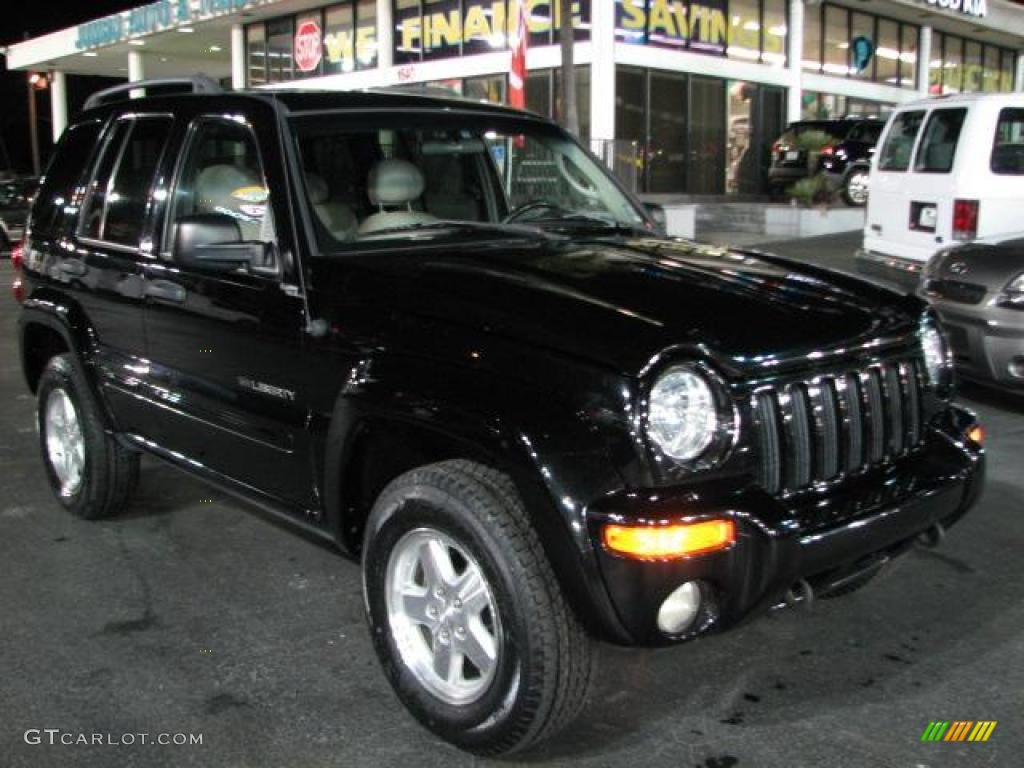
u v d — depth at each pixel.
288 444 3.67
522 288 3.17
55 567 4.52
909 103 9.81
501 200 4.54
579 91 18.55
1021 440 6.30
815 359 3.06
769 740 3.16
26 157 54.38
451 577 3.09
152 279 4.24
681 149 20.16
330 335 3.42
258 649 3.77
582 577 2.73
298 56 24.19
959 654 3.69
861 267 10.26
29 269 5.23
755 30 21.44
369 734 3.22
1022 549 4.64
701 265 3.52
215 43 27.83
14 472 5.93
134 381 4.45
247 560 4.61
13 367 9.05
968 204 8.99
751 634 3.86
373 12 22.14
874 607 4.07
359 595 4.24
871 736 3.17
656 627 2.76
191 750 3.12
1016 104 8.97
